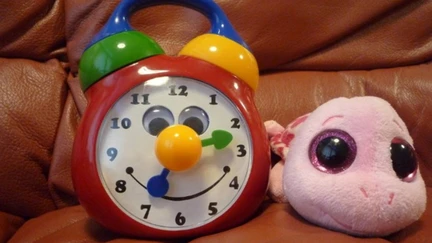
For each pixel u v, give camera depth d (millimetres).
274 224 640
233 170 658
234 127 666
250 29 914
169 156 604
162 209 641
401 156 611
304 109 914
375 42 963
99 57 654
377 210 580
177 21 907
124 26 687
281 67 958
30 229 771
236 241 589
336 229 613
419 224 675
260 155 662
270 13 917
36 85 885
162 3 727
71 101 894
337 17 943
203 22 905
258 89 929
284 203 734
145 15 896
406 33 966
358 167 601
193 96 663
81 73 669
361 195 581
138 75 652
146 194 641
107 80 653
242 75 683
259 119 680
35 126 864
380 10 948
